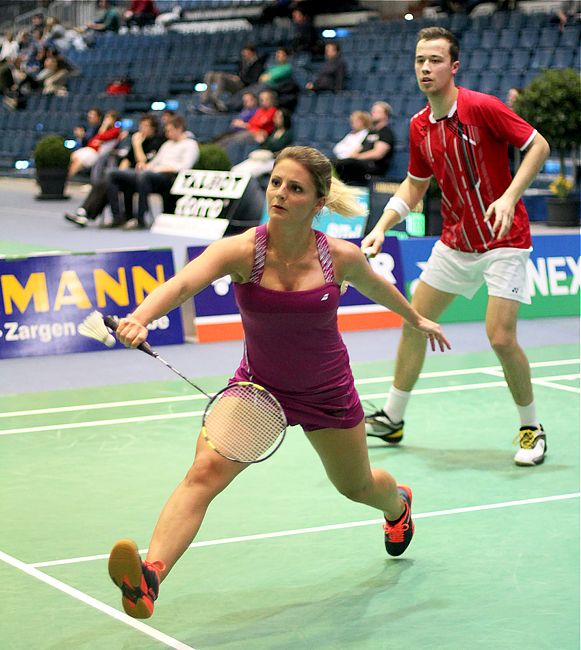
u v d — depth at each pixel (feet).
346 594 14.33
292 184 12.21
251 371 13.23
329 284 12.73
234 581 14.79
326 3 86.99
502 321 20.17
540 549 16.03
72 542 16.24
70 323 30.55
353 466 13.85
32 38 106.42
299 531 16.83
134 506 17.89
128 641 12.77
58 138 72.49
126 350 31.01
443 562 15.51
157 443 21.68
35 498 18.31
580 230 51.90
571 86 51.93
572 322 35.55
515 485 19.21
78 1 114.01
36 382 27.02
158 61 91.20
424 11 83.51
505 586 14.58
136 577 11.36
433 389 26.48
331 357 13.14
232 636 12.95
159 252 31.50
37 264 30.25
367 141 54.39
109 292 30.91
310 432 13.60
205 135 74.23
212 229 51.16
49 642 12.73
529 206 55.62
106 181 56.34
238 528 16.97
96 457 20.71
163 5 107.34
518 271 20.18
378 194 45.75
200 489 12.46
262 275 12.55
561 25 67.72
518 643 12.75
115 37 101.40
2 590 14.37
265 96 64.75
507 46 68.54
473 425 23.31
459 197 20.33
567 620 13.43
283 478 19.56
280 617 13.56
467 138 19.92
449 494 18.75
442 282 20.93
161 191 55.11
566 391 26.16
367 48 75.87
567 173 59.21
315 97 70.38
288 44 83.05
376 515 17.62
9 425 23.00
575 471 20.04
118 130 68.80
